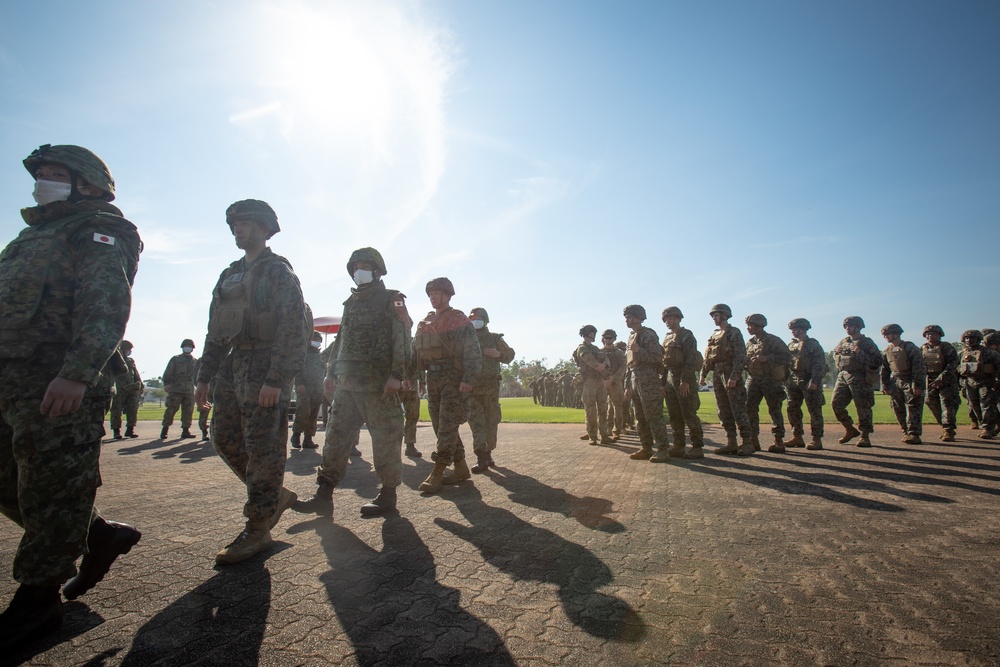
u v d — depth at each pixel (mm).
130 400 11453
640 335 6930
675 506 4242
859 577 2645
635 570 2754
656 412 6789
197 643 1963
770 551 3068
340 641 1979
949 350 8938
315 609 2268
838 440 9188
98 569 2361
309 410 8617
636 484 5223
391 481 4035
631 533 3461
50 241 2145
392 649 1918
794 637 2006
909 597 2389
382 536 3408
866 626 2098
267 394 2891
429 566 2824
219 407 3121
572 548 3137
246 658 1853
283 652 1896
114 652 1895
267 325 3006
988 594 2414
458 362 5074
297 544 3230
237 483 5387
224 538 3367
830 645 1940
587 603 2332
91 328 2037
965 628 2072
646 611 2248
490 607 2289
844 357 8492
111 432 13141
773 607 2287
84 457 2121
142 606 2299
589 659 1845
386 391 3959
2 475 2115
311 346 8633
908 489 4852
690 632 2049
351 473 6195
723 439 9688
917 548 3109
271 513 2971
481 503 4406
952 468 6000
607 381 8016
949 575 2664
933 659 1837
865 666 1788
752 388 7785
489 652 1895
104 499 4590
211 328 3143
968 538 3311
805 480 5355
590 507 4230
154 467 6582
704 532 3479
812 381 7902
